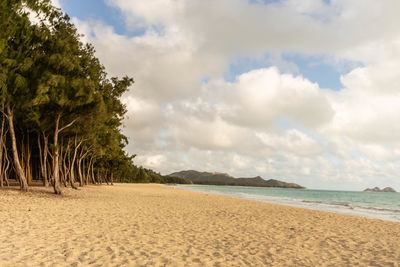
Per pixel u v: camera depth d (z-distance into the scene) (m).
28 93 18.48
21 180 20.56
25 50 19.23
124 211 14.27
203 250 7.12
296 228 11.43
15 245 6.44
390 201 55.72
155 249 6.94
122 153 63.88
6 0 16.75
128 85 24.19
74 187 31.05
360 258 6.95
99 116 21.98
